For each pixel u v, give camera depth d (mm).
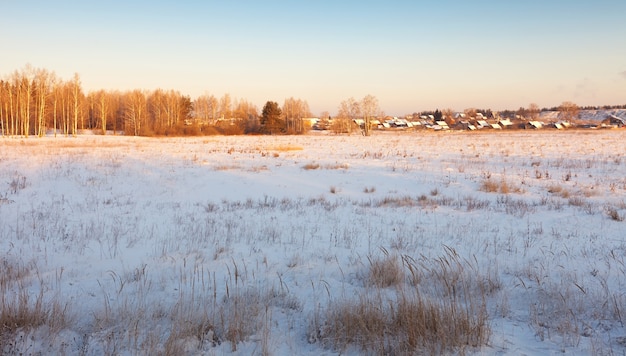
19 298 4543
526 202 12477
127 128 72562
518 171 19578
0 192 13695
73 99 67688
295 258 6762
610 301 4754
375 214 10859
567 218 9992
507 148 33938
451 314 4105
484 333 3957
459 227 9164
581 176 17703
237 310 4449
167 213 11156
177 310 4355
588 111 153625
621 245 7383
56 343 3924
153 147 35344
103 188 15297
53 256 6969
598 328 4188
